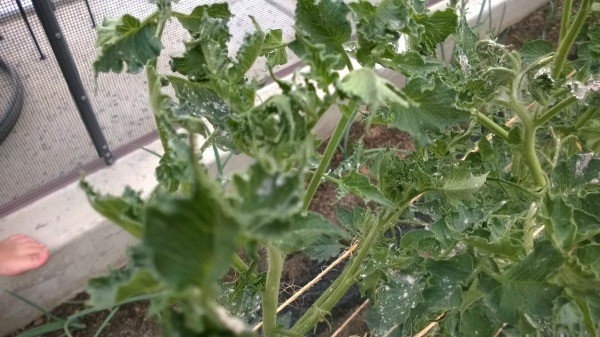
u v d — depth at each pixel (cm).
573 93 45
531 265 34
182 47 84
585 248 33
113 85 83
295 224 28
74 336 80
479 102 51
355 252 60
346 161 51
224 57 35
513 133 53
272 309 44
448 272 39
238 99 33
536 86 49
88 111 76
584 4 46
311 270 85
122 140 85
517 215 45
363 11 34
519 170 60
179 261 17
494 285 37
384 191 46
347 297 83
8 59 74
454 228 44
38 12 65
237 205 19
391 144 102
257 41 34
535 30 128
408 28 35
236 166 86
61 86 78
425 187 45
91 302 21
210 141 42
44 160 80
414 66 36
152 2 39
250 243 19
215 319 17
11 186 78
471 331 45
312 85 28
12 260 72
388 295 47
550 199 35
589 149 56
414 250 53
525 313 36
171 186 33
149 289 20
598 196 42
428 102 33
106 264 83
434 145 52
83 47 76
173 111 35
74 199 79
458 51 53
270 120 27
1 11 69
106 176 82
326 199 94
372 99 26
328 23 34
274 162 27
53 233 76
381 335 46
